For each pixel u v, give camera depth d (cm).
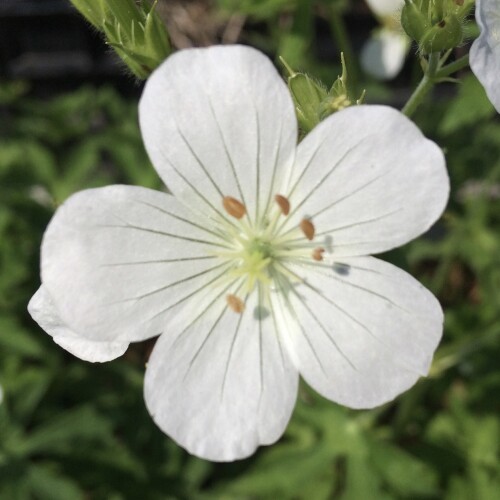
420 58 5
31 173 10
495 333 7
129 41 5
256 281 5
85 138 11
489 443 8
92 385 9
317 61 11
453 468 8
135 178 9
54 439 8
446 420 8
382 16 10
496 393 8
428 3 5
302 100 5
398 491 8
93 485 8
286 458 8
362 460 8
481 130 9
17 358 9
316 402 8
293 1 8
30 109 11
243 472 8
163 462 8
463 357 8
